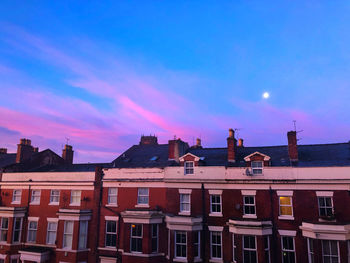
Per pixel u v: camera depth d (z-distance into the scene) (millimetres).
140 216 26922
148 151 36969
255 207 25609
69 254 28734
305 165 26312
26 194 33156
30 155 40469
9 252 30656
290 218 24297
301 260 23250
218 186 27094
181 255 25719
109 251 28547
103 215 29797
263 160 26547
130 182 29906
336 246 21516
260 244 23344
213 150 34375
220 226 26141
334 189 23734
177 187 28297
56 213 30547
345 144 29984
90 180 31203
